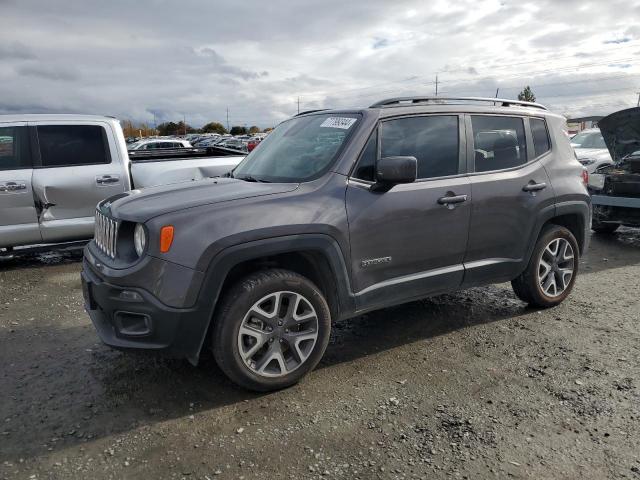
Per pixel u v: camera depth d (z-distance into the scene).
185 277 3.08
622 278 6.08
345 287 3.61
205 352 4.03
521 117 4.67
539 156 4.71
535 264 4.69
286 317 3.39
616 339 4.25
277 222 3.29
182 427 3.06
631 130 8.24
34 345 4.29
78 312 5.09
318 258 3.52
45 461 2.76
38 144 6.65
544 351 4.04
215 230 3.15
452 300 5.27
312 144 4.01
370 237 3.66
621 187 7.91
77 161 6.83
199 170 7.40
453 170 4.14
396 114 3.95
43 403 3.35
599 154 12.48
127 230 3.33
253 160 4.47
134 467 2.71
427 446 2.85
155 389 3.51
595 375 3.63
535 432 2.96
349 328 4.56
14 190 6.42
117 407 3.29
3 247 6.53
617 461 2.70
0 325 4.75
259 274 3.31
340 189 3.59
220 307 3.24
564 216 5.00
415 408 3.23
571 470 2.63
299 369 3.46
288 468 2.68
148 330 3.14
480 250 4.27
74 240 6.95
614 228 8.64
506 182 4.36
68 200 6.71
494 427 3.02
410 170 3.54
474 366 3.80
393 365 3.83
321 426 3.05
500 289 5.64
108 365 3.89
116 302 3.17
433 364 3.84
